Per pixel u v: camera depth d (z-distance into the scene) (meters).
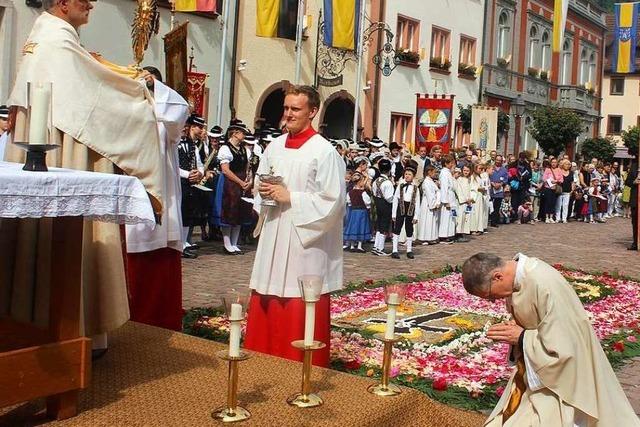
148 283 5.91
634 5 40.38
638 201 17.05
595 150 42.72
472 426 4.88
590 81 45.12
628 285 11.86
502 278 3.92
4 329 3.92
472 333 7.83
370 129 25.67
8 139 4.29
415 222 14.88
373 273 11.73
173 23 15.20
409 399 4.32
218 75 19.84
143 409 3.82
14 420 3.62
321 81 22.50
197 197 11.71
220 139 13.55
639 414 5.60
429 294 9.97
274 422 3.75
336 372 4.69
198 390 4.14
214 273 10.58
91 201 3.46
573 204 25.31
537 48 37.88
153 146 4.51
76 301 3.62
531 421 3.84
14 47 14.76
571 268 13.47
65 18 4.31
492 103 33.62
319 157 5.16
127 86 4.38
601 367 3.80
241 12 20.27
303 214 5.10
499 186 21.06
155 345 4.99
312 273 5.17
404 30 27.14
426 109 23.19
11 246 4.08
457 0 29.98
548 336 3.75
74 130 4.12
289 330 5.16
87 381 3.65
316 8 22.67
